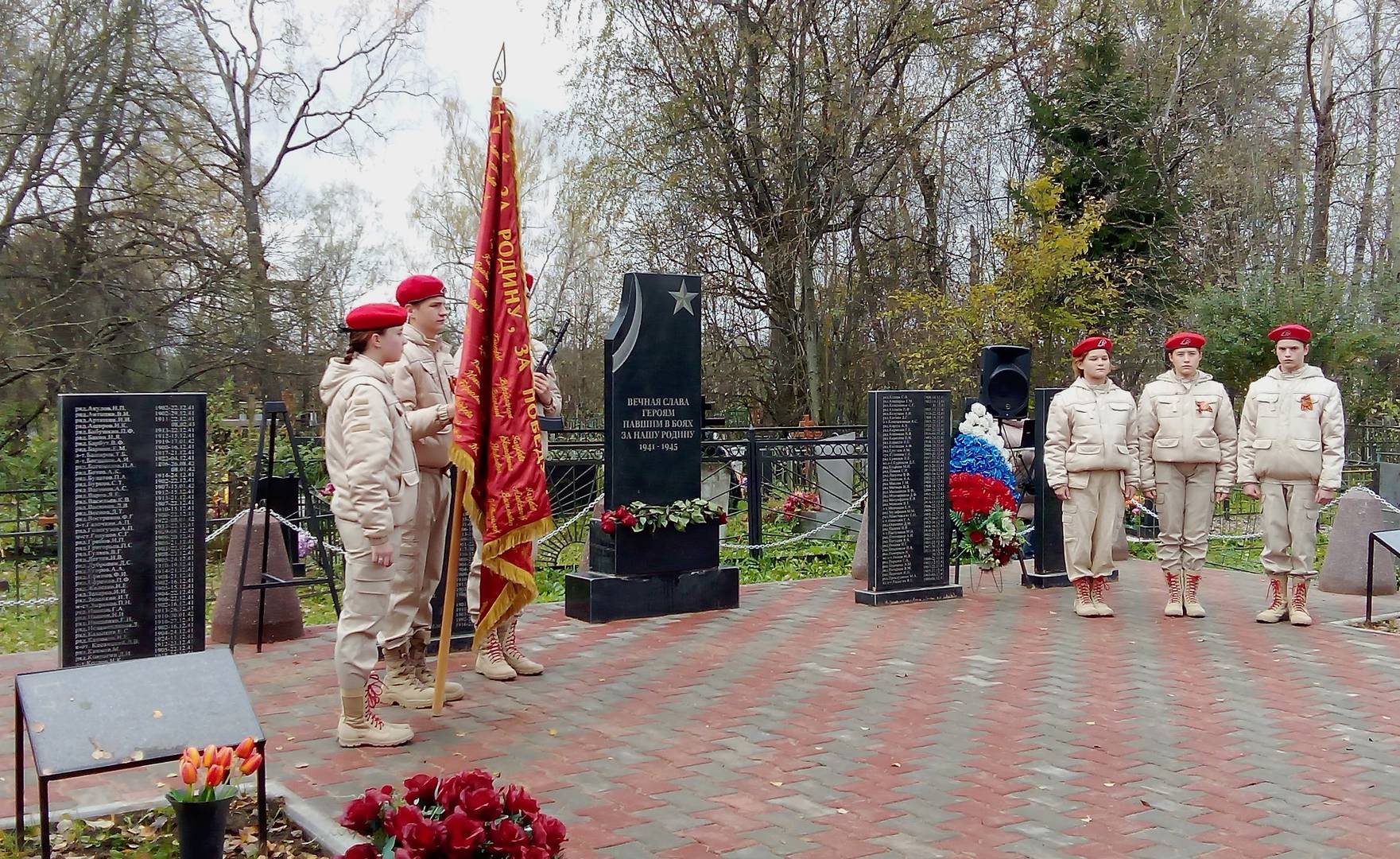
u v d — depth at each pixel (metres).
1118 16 26.58
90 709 4.30
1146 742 6.14
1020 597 10.64
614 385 9.36
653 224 25.14
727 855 4.52
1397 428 18.59
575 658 8.01
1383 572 10.97
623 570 9.38
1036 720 6.54
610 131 24.86
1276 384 9.48
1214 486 9.80
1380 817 5.07
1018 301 20.56
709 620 9.38
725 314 27.31
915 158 26.97
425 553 6.79
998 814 5.03
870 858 4.52
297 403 23.44
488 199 6.77
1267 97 26.77
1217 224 25.34
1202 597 10.79
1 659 7.84
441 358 7.23
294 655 8.02
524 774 5.50
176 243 20.73
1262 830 4.90
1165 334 23.05
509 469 6.66
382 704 6.78
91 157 19.64
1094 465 9.62
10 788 5.16
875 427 10.15
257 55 26.00
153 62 19.84
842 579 11.67
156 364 20.92
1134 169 24.39
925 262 27.81
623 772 5.55
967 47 24.45
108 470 6.96
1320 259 22.31
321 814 4.77
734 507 15.21
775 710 6.68
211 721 4.41
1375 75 26.41
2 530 14.90
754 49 24.27
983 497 10.75
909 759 5.80
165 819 4.66
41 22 18.86
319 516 11.52
